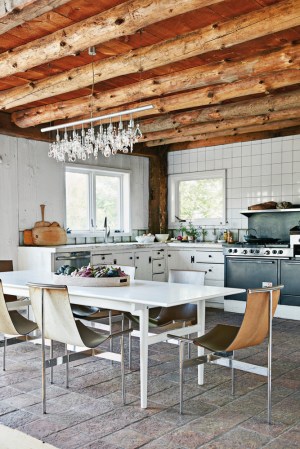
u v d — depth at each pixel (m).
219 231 7.52
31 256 6.09
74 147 4.24
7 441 2.59
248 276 6.33
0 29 3.18
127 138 4.03
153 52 3.79
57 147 4.43
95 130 6.41
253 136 7.05
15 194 6.22
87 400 3.20
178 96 5.02
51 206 6.65
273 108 5.14
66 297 2.86
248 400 3.20
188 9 2.86
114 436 2.66
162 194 8.11
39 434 2.68
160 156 8.09
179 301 2.94
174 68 4.41
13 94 4.90
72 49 3.51
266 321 2.91
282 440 2.61
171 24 3.47
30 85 4.73
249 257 6.31
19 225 6.27
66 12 3.27
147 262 7.16
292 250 5.91
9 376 3.70
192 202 7.98
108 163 7.49
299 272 5.89
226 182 7.42
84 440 2.61
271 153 6.95
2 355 4.29
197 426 2.79
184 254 7.27
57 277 3.81
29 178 6.39
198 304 3.45
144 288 3.52
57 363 3.10
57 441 2.59
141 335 3.07
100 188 7.55
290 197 6.76
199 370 3.49
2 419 2.88
